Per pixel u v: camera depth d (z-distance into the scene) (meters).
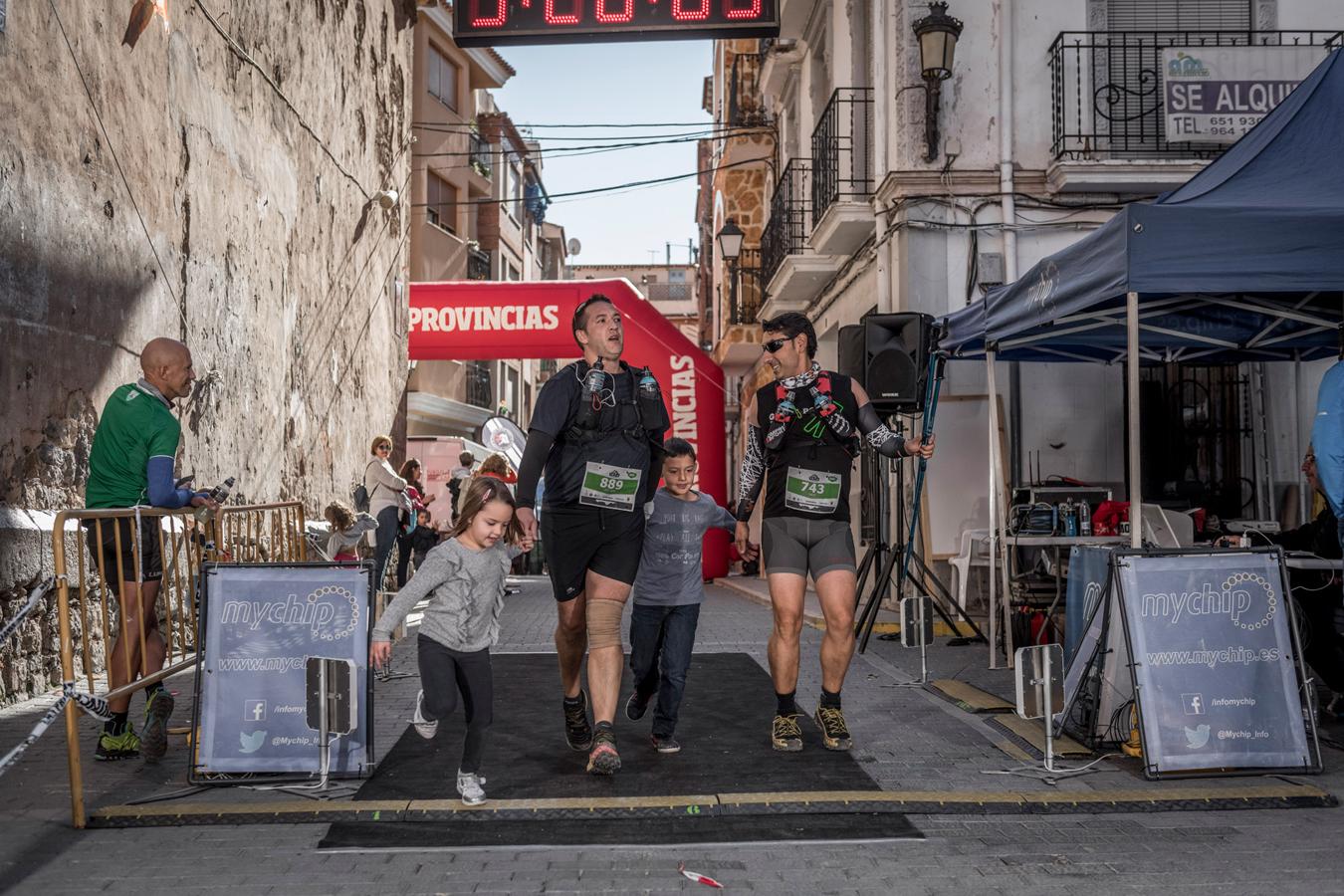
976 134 11.59
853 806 4.45
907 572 8.44
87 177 7.83
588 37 11.98
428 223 29.48
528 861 3.85
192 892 3.55
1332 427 5.64
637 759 5.32
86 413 7.79
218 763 4.84
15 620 4.32
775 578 5.49
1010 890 3.57
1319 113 6.69
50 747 5.65
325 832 4.20
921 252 11.51
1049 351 10.07
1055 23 11.70
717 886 3.60
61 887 3.59
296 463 12.62
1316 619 6.47
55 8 7.41
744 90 23.48
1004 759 5.32
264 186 11.54
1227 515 11.32
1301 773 4.97
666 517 5.57
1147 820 4.37
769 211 21.81
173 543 5.64
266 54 11.66
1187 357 9.96
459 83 31.94
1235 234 5.61
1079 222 11.47
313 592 4.97
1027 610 8.73
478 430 34.38
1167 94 11.31
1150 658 4.98
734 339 22.86
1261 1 11.89
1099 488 10.36
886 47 12.31
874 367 8.12
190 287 9.60
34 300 7.15
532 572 23.89
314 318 13.38
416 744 5.67
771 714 6.49
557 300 18.30
